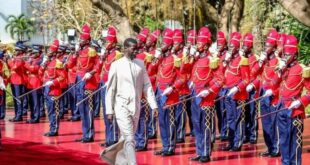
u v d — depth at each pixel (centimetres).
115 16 1747
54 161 995
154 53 1088
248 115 1177
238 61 1102
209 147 1011
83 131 1201
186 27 1944
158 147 1156
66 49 1414
